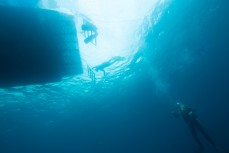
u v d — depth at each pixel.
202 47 28.17
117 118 52.09
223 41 29.16
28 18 7.45
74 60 8.06
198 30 23.55
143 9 15.27
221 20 23.39
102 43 16.22
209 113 56.47
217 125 34.34
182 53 27.48
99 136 67.75
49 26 7.70
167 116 53.94
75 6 9.49
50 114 38.12
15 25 7.29
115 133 65.12
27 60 7.39
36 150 82.06
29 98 25.64
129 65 23.72
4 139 53.12
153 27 18.41
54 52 7.75
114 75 25.44
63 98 29.50
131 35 17.33
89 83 25.02
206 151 24.98
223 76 43.81
